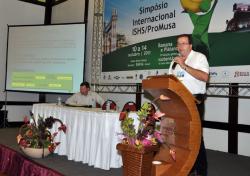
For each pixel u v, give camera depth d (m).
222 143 4.52
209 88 4.67
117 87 6.30
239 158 4.03
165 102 2.18
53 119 3.88
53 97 7.82
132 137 2.36
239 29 4.17
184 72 2.64
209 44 4.53
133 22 5.84
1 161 4.21
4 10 7.45
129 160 2.34
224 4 4.36
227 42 4.31
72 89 6.62
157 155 2.38
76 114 3.75
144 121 2.41
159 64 5.34
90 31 7.04
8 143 4.74
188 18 4.86
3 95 7.38
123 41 6.03
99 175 3.14
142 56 5.65
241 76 4.15
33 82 7.05
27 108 7.69
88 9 7.12
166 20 5.22
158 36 5.36
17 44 7.25
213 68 4.46
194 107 1.94
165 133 2.32
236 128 4.34
